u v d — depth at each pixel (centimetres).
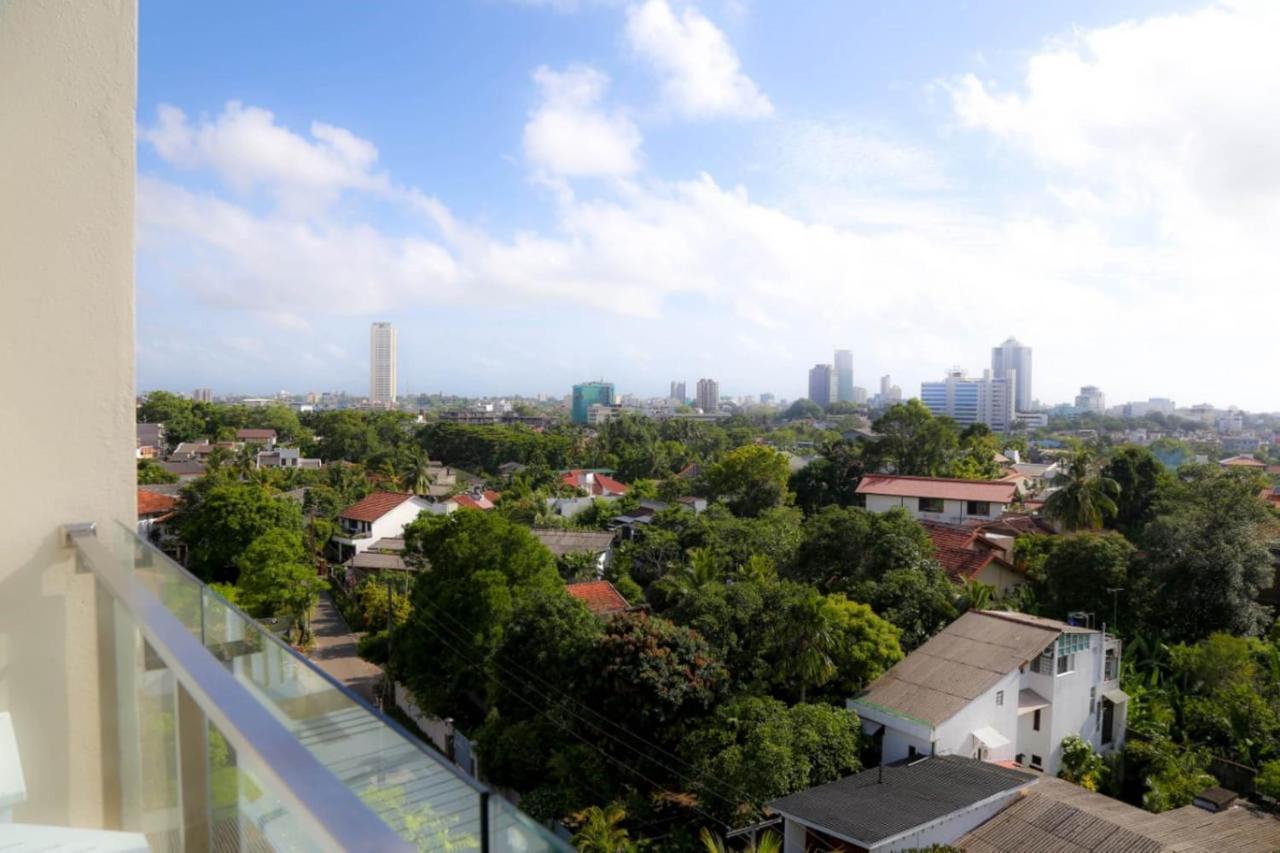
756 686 1445
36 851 180
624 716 1347
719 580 2128
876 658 1537
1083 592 2128
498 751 1406
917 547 2020
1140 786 1530
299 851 91
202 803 146
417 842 83
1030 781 1204
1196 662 1759
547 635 1533
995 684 1427
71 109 258
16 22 246
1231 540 1991
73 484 262
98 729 261
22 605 252
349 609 2497
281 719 125
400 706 1864
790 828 1126
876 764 1380
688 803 1244
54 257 257
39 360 255
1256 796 1400
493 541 1814
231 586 2194
